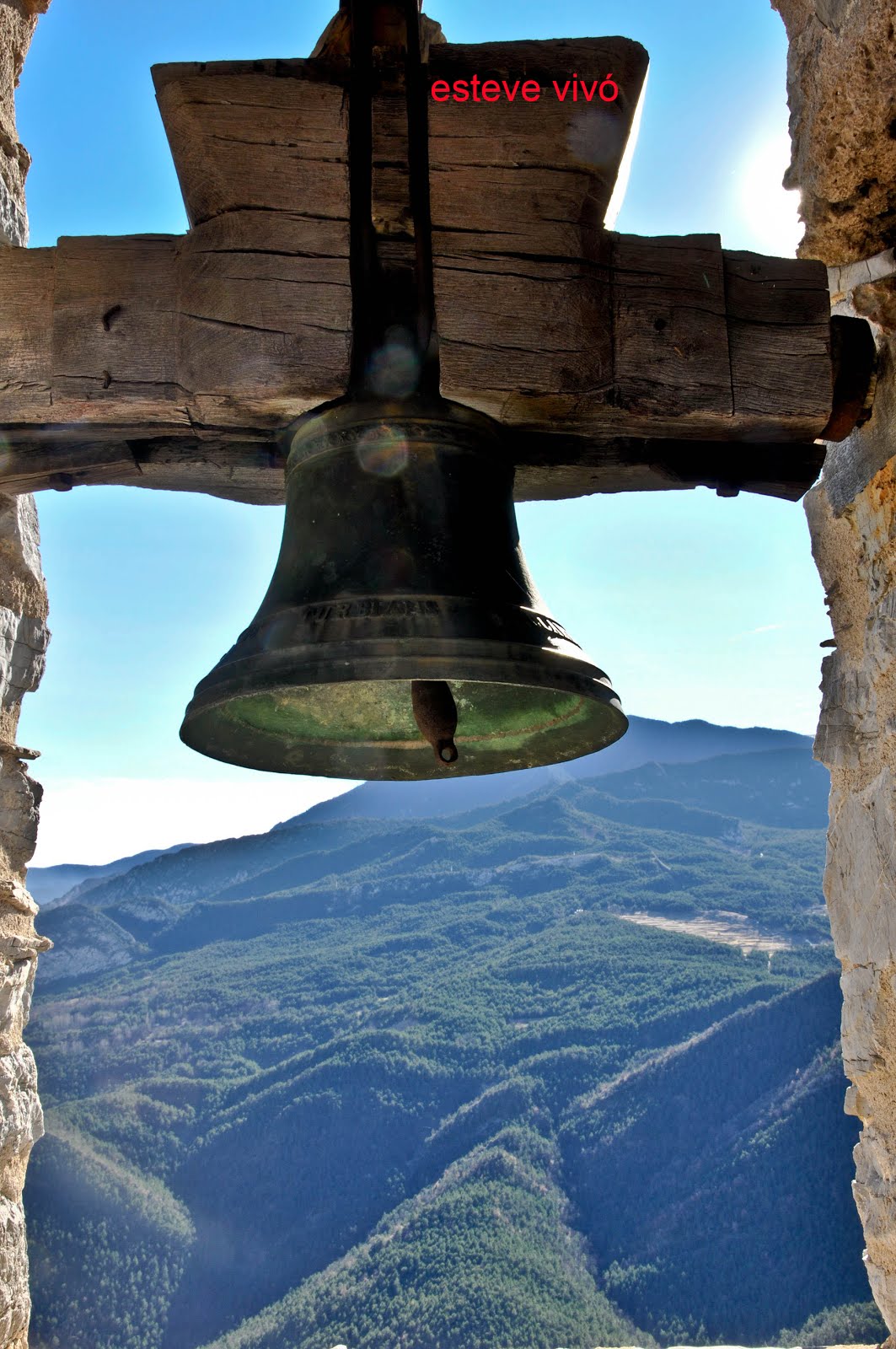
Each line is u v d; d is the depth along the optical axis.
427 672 1.15
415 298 1.35
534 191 1.41
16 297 1.40
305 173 1.38
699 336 1.43
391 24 1.38
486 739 1.59
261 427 1.44
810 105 1.58
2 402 1.39
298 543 1.31
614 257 1.44
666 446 1.52
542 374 1.38
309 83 1.39
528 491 1.66
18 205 1.91
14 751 1.83
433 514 1.27
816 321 1.47
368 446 1.28
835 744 1.75
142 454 1.49
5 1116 1.68
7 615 1.79
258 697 1.47
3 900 1.75
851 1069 1.71
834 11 1.48
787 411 1.45
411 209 1.33
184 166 1.39
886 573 1.58
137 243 1.41
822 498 1.76
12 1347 1.63
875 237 1.64
